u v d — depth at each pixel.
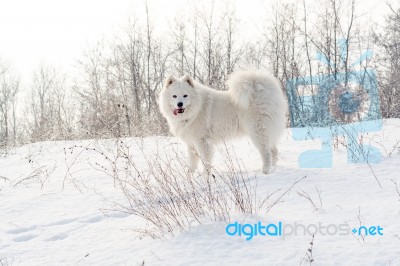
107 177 6.68
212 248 3.23
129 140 10.70
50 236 4.07
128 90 20.62
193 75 20.62
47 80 31.95
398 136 8.02
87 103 15.96
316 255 2.94
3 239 4.06
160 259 3.16
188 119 6.57
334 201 4.28
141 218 4.40
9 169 8.16
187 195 4.23
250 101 6.27
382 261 2.74
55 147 10.58
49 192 5.90
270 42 18.86
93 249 3.59
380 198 4.26
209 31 20.84
